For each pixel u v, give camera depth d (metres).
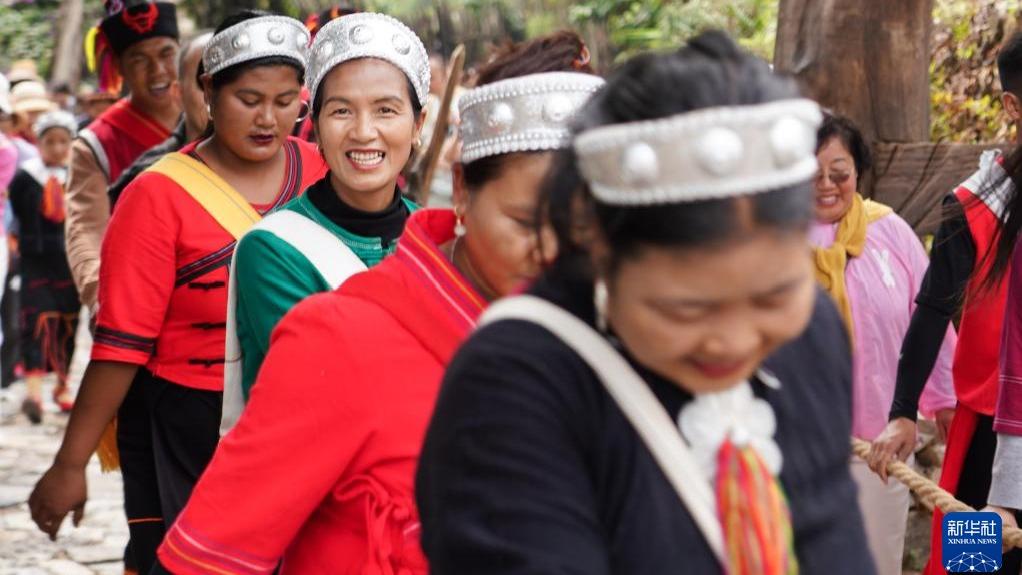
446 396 1.61
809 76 5.41
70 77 22.22
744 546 1.55
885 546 4.16
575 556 1.51
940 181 5.31
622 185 1.42
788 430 1.66
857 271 4.09
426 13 14.09
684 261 1.40
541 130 2.25
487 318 1.63
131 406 4.13
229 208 3.91
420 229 2.36
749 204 1.39
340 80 3.12
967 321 3.99
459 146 2.38
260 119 3.85
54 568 5.72
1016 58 3.82
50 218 8.58
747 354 1.47
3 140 8.08
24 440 8.13
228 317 3.08
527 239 2.27
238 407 3.12
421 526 1.69
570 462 1.55
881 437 4.01
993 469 3.90
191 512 2.36
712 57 1.46
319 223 3.07
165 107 5.58
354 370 2.30
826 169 4.00
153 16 5.54
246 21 3.82
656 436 1.56
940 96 6.38
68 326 8.83
